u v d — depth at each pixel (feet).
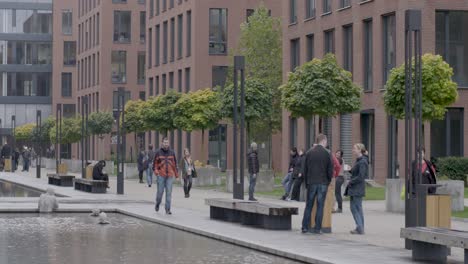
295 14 177.17
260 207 70.08
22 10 379.35
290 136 177.68
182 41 234.38
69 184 156.46
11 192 141.90
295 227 73.15
